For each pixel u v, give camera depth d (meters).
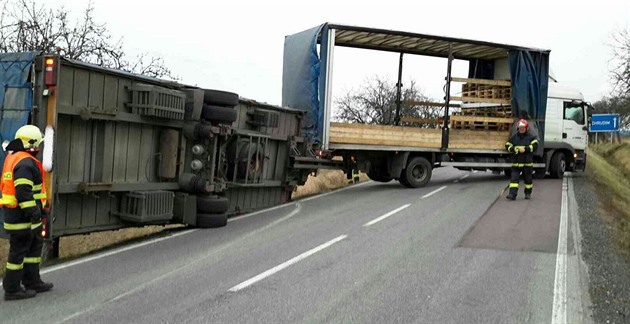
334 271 7.16
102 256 8.04
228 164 11.48
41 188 6.29
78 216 8.43
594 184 18.52
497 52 17.61
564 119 19.39
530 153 13.80
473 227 10.23
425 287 6.47
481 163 17.39
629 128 50.78
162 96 9.14
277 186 13.30
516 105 17.23
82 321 5.26
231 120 10.72
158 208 9.29
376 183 18.22
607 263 7.75
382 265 7.47
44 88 7.68
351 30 14.29
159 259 7.84
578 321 5.40
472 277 6.91
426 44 16.59
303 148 14.02
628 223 12.46
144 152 9.55
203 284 6.55
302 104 14.46
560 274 7.09
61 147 8.00
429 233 9.69
